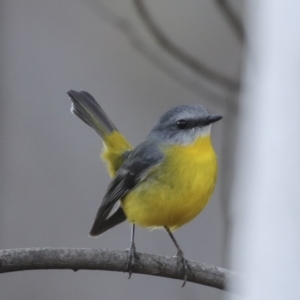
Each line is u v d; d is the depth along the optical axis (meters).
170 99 13.02
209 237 11.38
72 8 12.79
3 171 11.27
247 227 4.80
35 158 11.43
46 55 12.35
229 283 7.19
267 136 4.61
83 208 11.40
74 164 11.59
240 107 8.05
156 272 7.49
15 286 11.40
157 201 8.92
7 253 6.77
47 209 11.29
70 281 11.56
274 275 4.42
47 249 6.95
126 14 12.27
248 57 7.27
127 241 11.45
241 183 6.03
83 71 12.72
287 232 4.41
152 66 13.15
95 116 10.75
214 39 13.49
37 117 11.68
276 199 4.48
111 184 9.48
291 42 4.59
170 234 9.23
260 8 5.34
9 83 11.77
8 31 12.11
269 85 4.68
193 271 7.52
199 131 9.03
